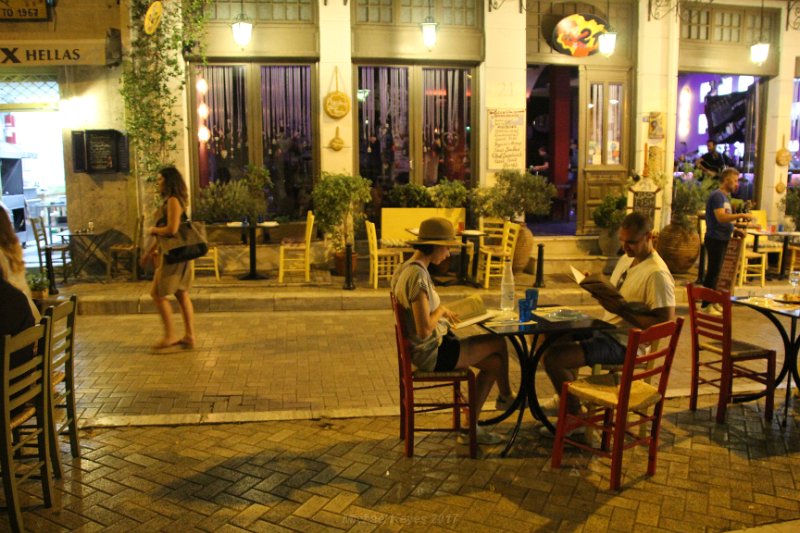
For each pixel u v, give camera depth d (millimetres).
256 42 10766
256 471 4266
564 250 11555
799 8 12391
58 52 9898
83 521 3664
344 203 10250
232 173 11195
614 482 4031
